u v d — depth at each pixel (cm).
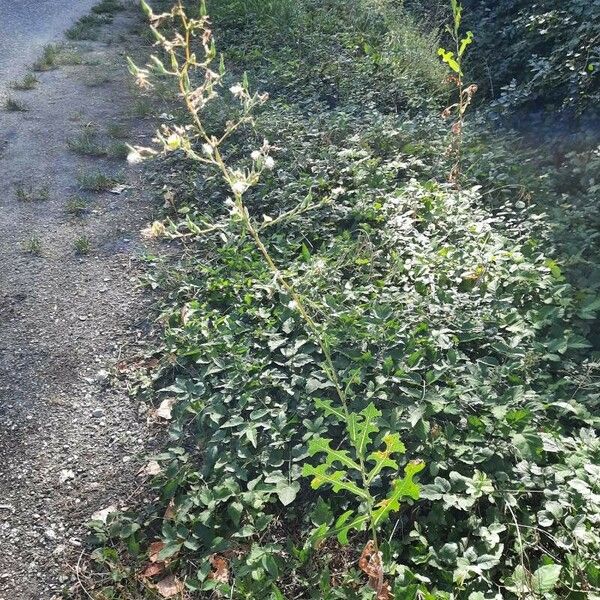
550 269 392
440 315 358
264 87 674
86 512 305
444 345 337
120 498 311
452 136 526
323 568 269
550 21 622
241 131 579
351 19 819
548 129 569
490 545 262
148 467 322
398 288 384
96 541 292
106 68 774
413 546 268
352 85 664
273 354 361
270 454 308
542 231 432
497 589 254
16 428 346
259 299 395
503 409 299
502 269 387
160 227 239
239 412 328
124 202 530
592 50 562
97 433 343
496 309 365
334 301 368
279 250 431
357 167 497
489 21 732
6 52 831
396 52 716
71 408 357
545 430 305
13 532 298
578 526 259
